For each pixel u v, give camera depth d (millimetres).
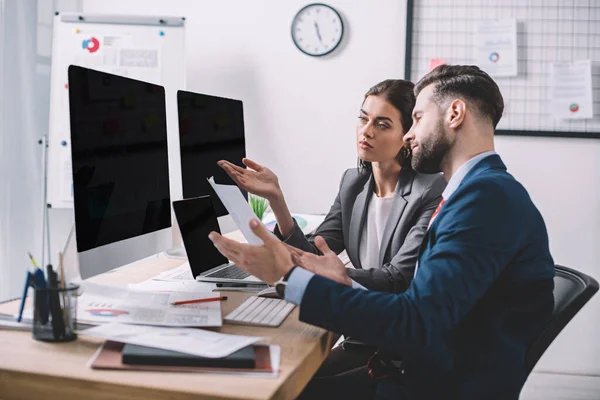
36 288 1128
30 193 2971
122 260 1410
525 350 1216
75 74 1252
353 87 3314
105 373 976
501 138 3229
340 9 3293
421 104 1363
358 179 2090
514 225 1159
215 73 3391
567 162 3195
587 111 3156
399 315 1113
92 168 1300
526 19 3174
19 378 986
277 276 1228
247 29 3359
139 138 1513
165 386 927
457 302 1111
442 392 1197
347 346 1394
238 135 2127
